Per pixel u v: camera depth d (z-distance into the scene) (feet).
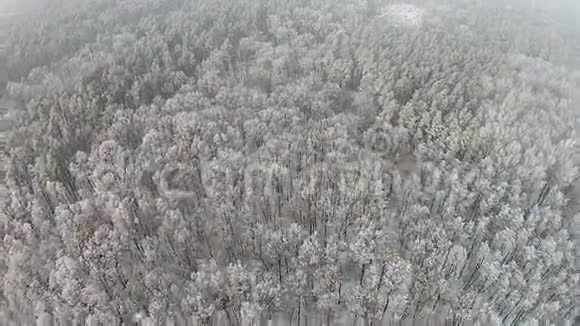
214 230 174.09
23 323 146.61
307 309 153.79
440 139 214.48
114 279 150.82
